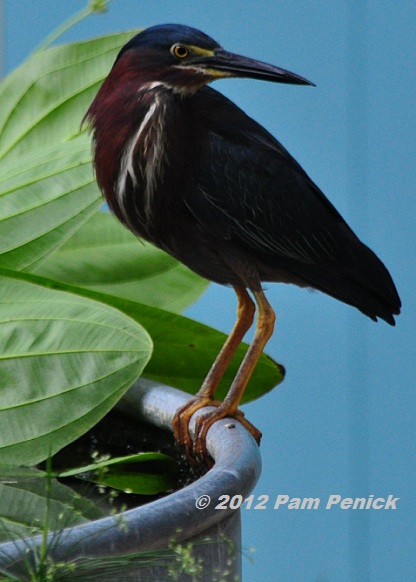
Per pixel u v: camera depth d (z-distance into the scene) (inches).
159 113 231.5
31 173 233.1
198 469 228.8
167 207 232.2
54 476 226.7
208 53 231.5
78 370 227.8
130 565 221.9
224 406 229.9
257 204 232.8
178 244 233.1
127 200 232.4
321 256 234.1
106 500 226.7
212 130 232.7
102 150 232.1
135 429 230.7
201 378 233.6
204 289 236.2
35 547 221.6
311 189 234.5
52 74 235.6
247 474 224.5
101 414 227.6
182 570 222.5
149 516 222.4
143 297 235.8
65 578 221.5
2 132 235.5
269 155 233.3
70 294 229.0
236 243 232.8
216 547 223.8
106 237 236.5
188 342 232.8
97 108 232.4
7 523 224.7
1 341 228.2
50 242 232.5
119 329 227.9
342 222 235.3
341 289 234.5
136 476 227.9
